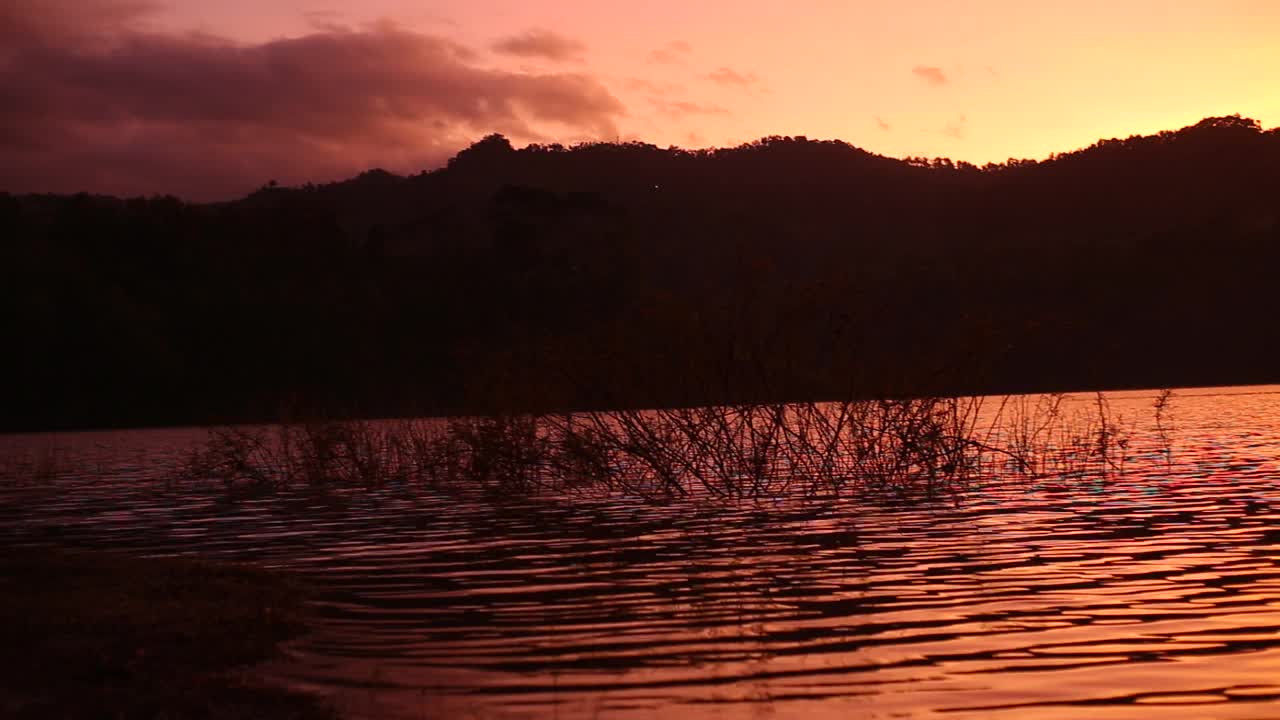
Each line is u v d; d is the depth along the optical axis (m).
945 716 6.26
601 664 7.44
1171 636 7.73
